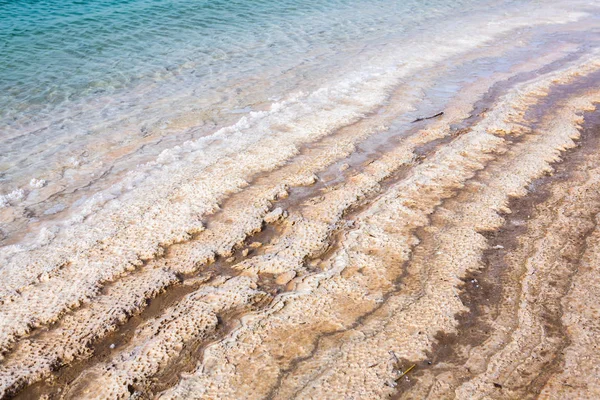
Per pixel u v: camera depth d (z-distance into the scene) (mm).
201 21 15836
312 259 5766
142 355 4570
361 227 6168
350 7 18141
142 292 5309
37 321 4949
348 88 10820
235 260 5832
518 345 4512
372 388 4152
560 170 7445
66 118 9625
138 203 6801
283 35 14867
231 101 10391
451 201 6695
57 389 4320
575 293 5059
